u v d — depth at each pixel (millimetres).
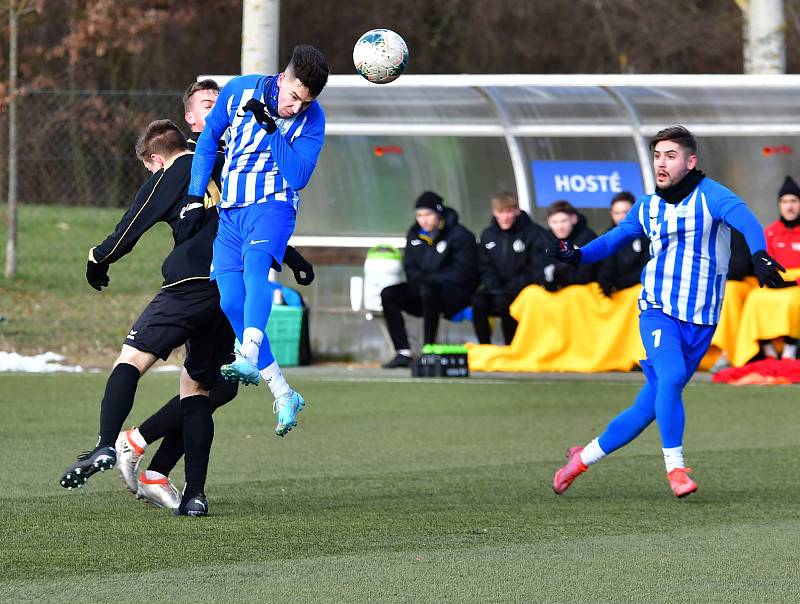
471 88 53781
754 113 53781
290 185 20641
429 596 16000
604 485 24688
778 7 66125
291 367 48719
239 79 20828
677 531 20156
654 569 17531
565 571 17375
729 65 120188
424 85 52062
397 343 47875
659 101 53812
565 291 46219
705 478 25547
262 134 20516
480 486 24422
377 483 24703
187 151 22062
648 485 24719
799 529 20375
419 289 47594
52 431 31188
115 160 82562
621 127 53562
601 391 40844
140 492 21859
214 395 22719
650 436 31781
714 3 120688
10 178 64438
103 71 103562
